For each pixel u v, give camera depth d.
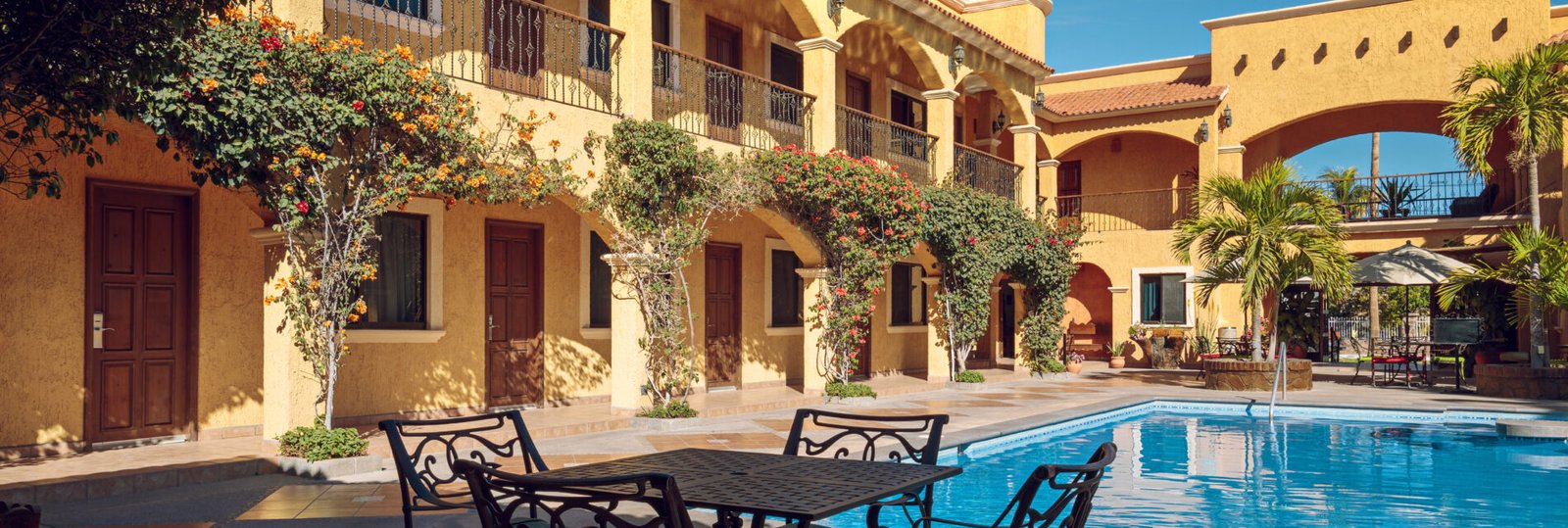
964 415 12.48
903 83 19.45
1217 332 22.19
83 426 8.65
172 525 6.26
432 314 11.40
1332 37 21.84
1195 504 7.77
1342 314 31.03
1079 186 26.06
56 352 8.48
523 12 12.38
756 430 11.03
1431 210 21.34
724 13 15.29
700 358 14.66
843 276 14.10
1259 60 22.56
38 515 4.79
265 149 7.69
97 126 4.94
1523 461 9.82
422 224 11.48
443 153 8.86
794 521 4.59
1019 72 19.47
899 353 19.70
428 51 11.08
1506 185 21.34
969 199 16.45
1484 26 20.47
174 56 4.94
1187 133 22.98
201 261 9.47
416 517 6.41
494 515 4.05
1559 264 14.85
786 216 13.45
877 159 18.27
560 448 9.69
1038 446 10.91
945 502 7.87
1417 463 9.72
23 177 8.23
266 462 8.22
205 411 9.47
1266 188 16.25
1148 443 11.14
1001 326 25.39
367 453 8.49
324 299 8.24
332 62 8.02
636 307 11.55
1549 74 15.59
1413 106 23.05
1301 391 16.11
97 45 4.57
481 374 11.97
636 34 11.47
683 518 3.68
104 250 8.85
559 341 12.99
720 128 15.08
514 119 9.73
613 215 11.22
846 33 17.53
